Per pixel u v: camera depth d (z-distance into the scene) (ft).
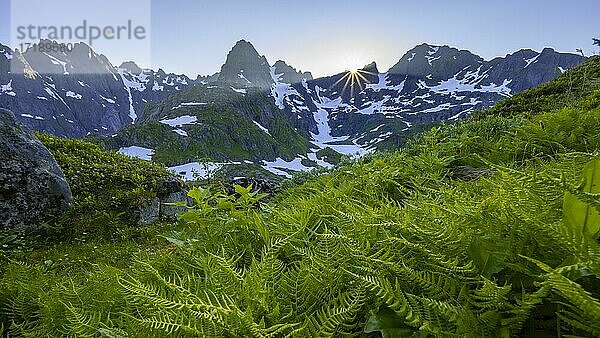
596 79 45.78
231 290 4.62
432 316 3.78
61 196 28.96
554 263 4.01
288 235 7.06
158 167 38.81
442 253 4.65
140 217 30.07
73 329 4.69
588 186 3.99
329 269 4.78
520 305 3.62
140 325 3.98
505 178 5.28
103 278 7.29
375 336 4.32
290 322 4.29
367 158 27.76
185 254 8.26
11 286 8.46
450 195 6.44
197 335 3.89
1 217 26.40
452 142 19.04
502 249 4.38
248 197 10.50
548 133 15.25
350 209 7.02
